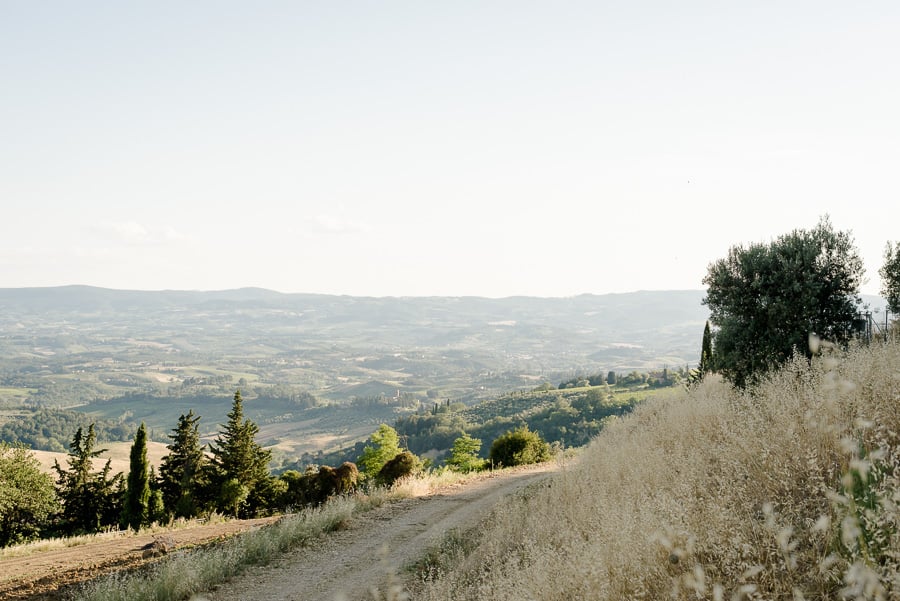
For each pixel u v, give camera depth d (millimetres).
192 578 13430
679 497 8133
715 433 11477
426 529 17984
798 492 6812
